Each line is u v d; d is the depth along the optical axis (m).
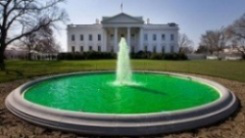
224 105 9.23
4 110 9.51
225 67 31.16
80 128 7.11
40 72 22.30
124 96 11.58
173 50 80.94
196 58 68.38
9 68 26.55
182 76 19.39
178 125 7.29
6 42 30.09
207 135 7.14
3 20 27.84
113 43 78.50
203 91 13.23
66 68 27.44
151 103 10.16
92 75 20.62
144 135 6.97
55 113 7.64
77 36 80.56
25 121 8.16
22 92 11.51
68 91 12.95
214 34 92.94
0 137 6.93
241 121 8.51
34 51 59.50
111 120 7.10
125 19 72.19
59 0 34.44
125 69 19.36
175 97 11.53
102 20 73.31
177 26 80.50
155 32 80.19
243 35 67.56
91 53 57.06
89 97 11.33
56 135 7.07
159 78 19.12
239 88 15.15
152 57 57.66
